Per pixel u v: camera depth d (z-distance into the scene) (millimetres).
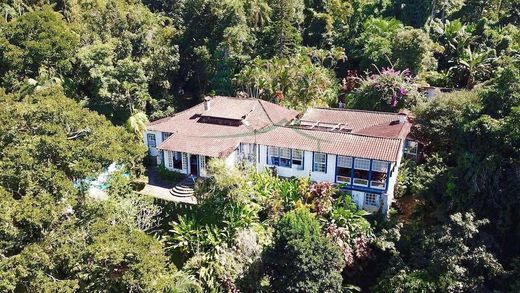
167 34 61625
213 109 42438
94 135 25797
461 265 27188
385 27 60750
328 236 29391
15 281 18562
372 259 30500
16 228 19953
